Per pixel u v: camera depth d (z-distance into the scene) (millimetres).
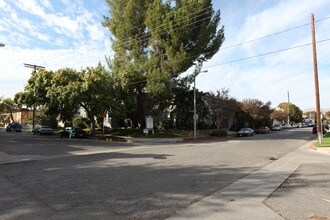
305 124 113688
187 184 8859
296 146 24438
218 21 37375
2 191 7977
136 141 31094
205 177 10008
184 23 33500
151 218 5781
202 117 46281
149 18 34562
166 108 42719
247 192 7973
